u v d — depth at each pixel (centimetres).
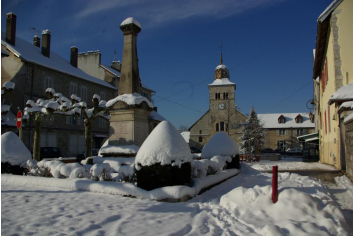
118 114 1210
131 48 1271
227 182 1050
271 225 449
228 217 546
